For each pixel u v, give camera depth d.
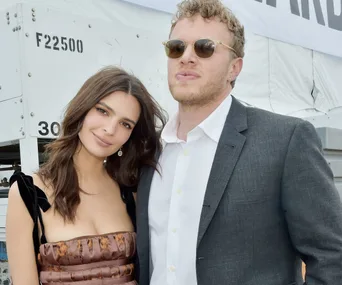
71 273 1.42
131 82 1.53
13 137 1.72
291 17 3.13
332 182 1.27
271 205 1.28
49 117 1.70
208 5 1.39
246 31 2.83
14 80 1.70
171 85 1.40
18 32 1.66
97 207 1.58
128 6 2.31
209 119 1.39
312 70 3.38
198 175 1.39
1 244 1.96
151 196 1.50
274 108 3.07
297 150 1.26
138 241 1.49
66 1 2.12
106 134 1.49
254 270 1.27
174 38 1.41
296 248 1.28
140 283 1.48
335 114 2.90
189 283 1.34
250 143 1.33
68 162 1.53
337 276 1.19
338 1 3.52
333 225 1.22
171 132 1.51
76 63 1.79
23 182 1.47
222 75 1.39
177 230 1.38
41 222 1.46
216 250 1.28
